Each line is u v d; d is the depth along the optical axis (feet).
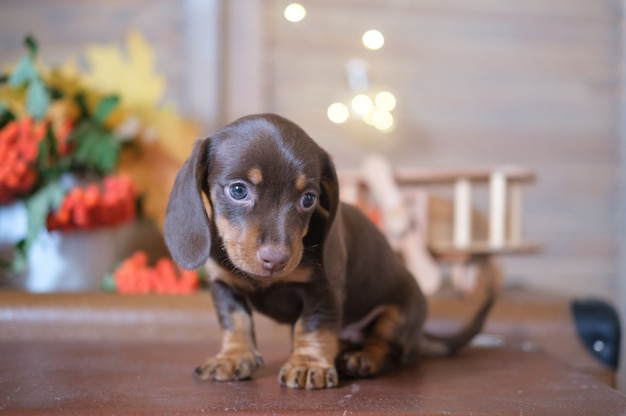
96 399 1.86
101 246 3.20
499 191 3.49
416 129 4.20
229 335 2.13
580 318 2.81
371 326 2.32
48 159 3.18
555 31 4.30
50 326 2.70
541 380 2.13
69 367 2.21
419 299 2.35
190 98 4.04
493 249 3.32
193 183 1.95
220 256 2.01
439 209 4.10
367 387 2.02
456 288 3.76
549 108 4.31
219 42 4.05
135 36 3.59
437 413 1.79
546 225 4.31
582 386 2.06
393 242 3.30
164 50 4.07
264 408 1.80
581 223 4.34
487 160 4.26
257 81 4.08
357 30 4.14
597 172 4.36
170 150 3.56
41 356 2.37
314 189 1.96
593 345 2.78
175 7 4.08
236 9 4.07
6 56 4.05
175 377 2.09
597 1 4.32
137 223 3.45
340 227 2.05
